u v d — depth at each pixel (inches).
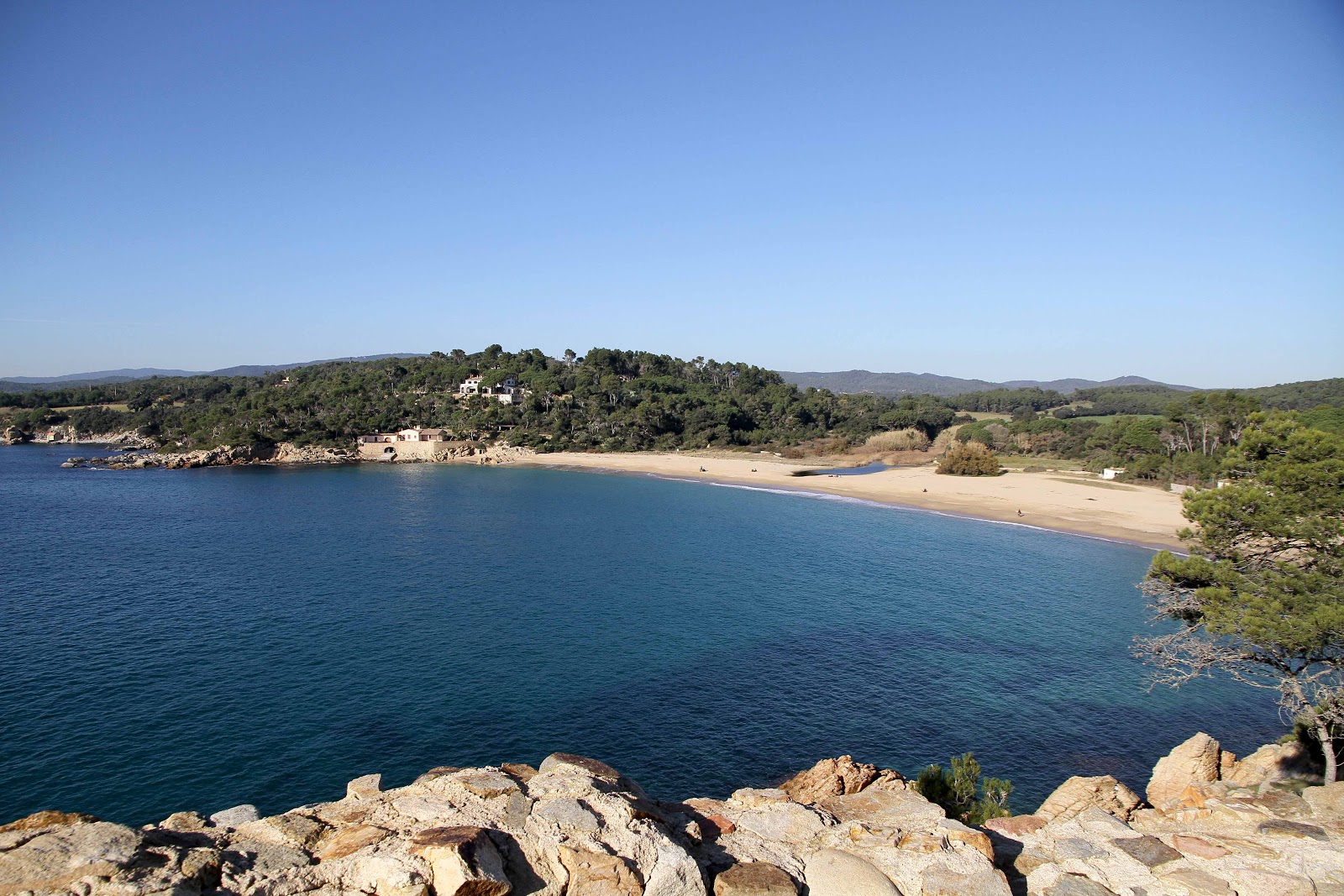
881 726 1321.4
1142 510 3786.9
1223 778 954.1
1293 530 891.4
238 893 365.7
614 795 483.8
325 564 2546.8
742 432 7544.3
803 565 2598.4
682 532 3265.3
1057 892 490.0
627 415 7278.5
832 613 2000.5
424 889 362.6
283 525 3346.5
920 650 1712.6
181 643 1710.1
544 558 2679.6
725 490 4749.0
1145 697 1454.2
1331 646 846.5
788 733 1291.8
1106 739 1283.2
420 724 1311.5
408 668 1563.7
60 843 358.0
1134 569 2605.8
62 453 7180.1
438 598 2119.8
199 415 7839.6
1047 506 3929.6
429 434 6815.9
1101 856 539.2
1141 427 5172.2
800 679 1526.8
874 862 479.8
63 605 2009.1
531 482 5167.3
